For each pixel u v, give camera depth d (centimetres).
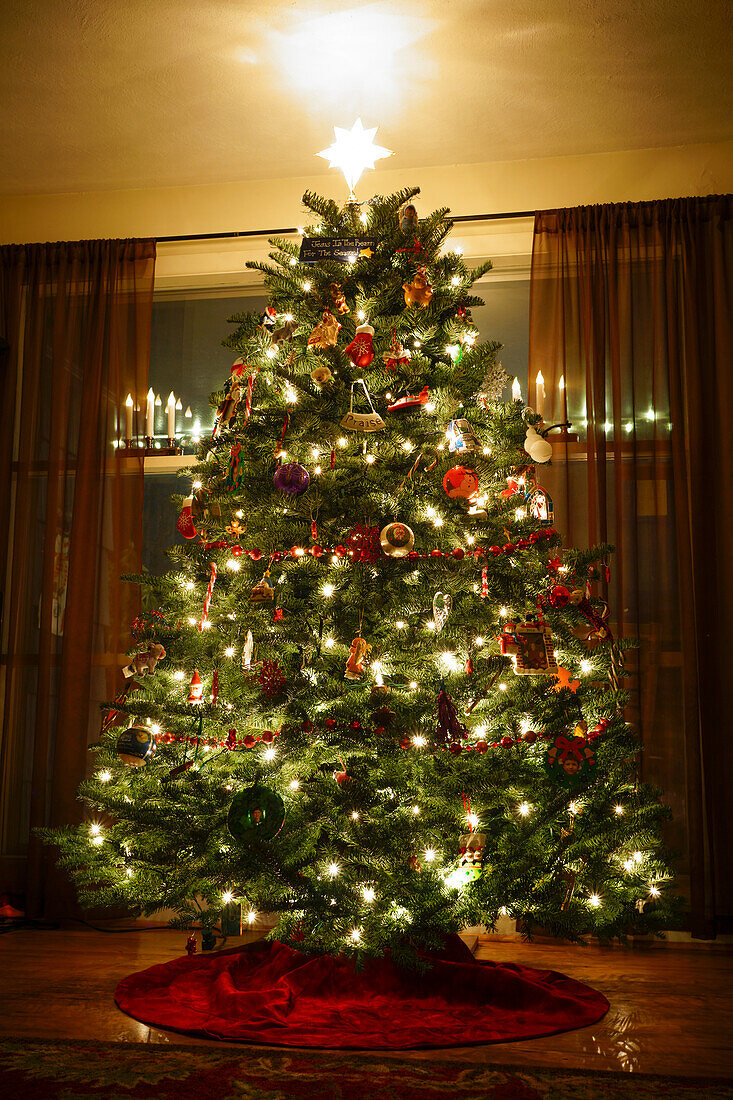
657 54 303
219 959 238
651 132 347
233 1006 199
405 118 337
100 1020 196
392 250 274
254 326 281
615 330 339
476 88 320
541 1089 156
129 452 356
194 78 315
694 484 323
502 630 241
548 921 213
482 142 353
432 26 291
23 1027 190
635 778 285
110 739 263
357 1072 163
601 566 308
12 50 301
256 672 229
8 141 351
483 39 296
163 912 323
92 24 290
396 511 243
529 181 364
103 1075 160
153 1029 189
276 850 216
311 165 369
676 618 320
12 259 376
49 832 266
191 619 259
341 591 233
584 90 321
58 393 363
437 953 229
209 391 389
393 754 218
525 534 245
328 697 220
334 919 211
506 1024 193
